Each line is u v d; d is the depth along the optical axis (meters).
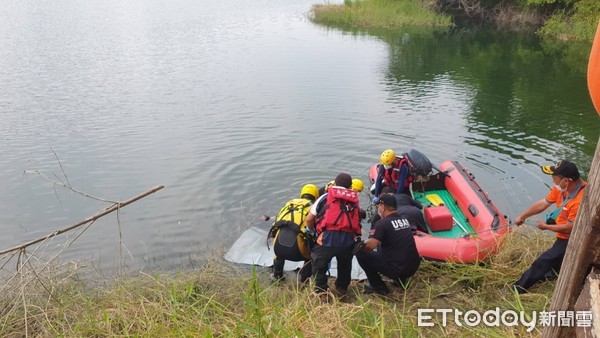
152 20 28.62
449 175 7.32
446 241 5.50
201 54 19.08
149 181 8.03
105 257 5.87
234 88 14.09
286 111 11.86
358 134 10.23
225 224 6.65
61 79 15.11
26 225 6.71
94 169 8.54
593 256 1.49
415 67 17.78
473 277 4.94
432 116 11.64
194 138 10.01
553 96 13.84
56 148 9.51
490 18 30.47
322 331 3.34
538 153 9.22
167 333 3.57
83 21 27.98
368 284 5.24
